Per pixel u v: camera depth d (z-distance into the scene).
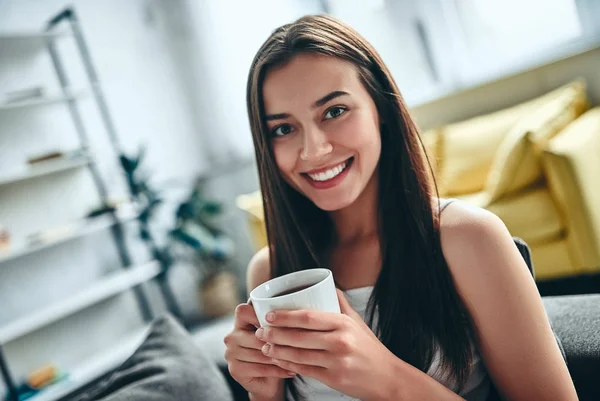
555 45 3.31
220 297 3.80
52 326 3.18
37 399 2.66
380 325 0.82
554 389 0.69
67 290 3.31
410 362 0.77
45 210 3.30
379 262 0.89
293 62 0.78
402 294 0.81
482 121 3.18
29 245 2.91
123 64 3.94
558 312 0.95
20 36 3.08
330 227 1.00
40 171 3.02
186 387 0.93
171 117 4.25
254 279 1.07
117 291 3.33
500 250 0.74
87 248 3.47
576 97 2.78
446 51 3.71
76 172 3.51
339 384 0.61
